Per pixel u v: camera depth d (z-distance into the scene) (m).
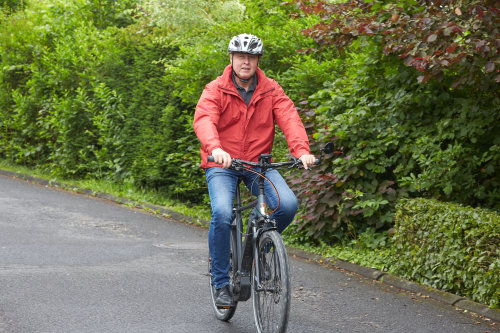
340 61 10.80
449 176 8.36
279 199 5.32
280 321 4.80
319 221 9.72
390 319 6.37
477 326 6.28
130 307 6.23
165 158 13.29
